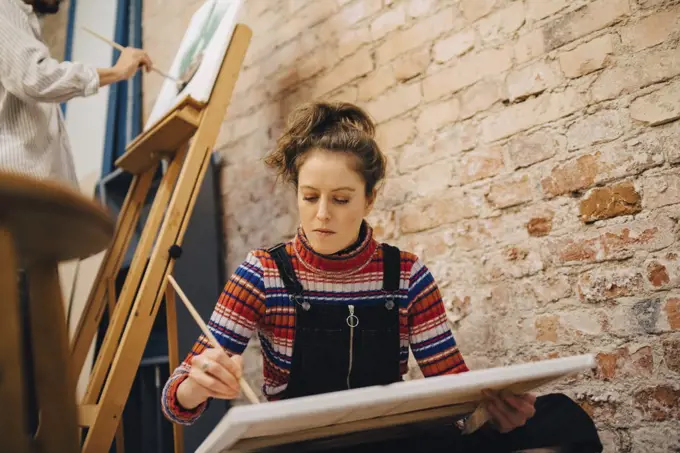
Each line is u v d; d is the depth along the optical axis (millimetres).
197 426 1851
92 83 1448
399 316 1002
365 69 1661
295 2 1938
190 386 819
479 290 1310
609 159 1137
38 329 444
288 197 1846
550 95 1242
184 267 1958
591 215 1150
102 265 1672
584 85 1189
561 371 696
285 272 982
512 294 1252
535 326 1208
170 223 1365
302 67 1879
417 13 1543
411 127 1512
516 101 1299
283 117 1919
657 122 1080
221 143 2168
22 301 754
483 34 1383
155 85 2541
